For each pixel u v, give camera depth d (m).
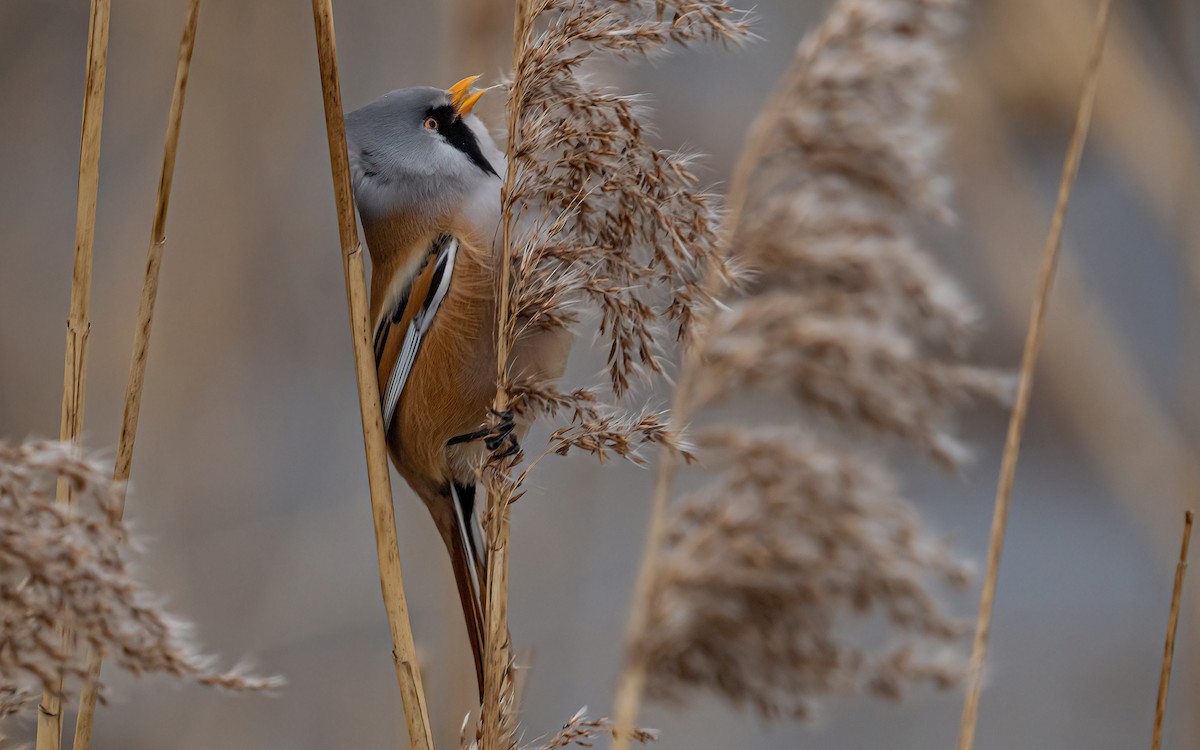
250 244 13.03
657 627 6.37
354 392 15.70
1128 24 10.30
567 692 11.51
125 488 4.22
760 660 6.43
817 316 6.38
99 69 5.14
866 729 13.45
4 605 4.09
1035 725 13.44
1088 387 10.12
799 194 6.50
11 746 4.96
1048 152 11.39
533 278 5.29
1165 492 9.91
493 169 7.01
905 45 6.41
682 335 5.38
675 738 12.24
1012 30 9.94
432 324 6.77
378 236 6.99
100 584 4.10
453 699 8.62
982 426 17.16
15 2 14.48
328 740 11.99
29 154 14.48
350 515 12.77
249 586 12.06
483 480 5.25
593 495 11.79
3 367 13.13
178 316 12.48
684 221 5.26
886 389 6.43
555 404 5.32
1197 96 10.65
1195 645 9.56
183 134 12.71
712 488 6.55
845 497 6.41
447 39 9.24
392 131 6.99
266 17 13.15
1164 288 15.76
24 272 13.83
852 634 7.38
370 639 12.64
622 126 5.21
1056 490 16.72
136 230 12.55
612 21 5.11
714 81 14.00
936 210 6.54
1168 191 9.85
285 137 13.38
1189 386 10.02
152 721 11.18
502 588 5.21
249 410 13.45
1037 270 10.15
